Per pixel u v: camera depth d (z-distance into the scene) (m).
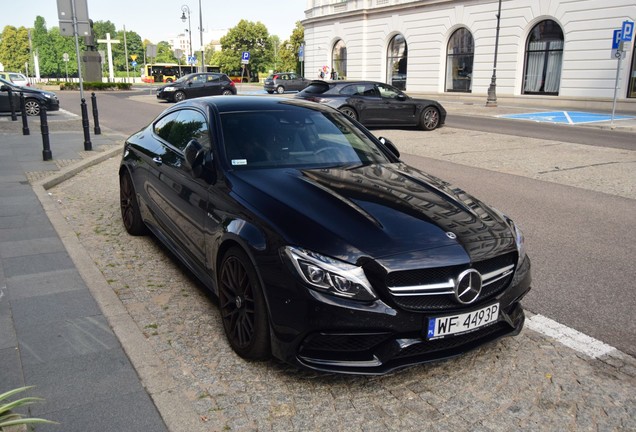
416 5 35.88
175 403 2.74
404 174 4.03
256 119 4.29
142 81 70.00
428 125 16.73
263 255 2.98
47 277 4.36
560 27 28.02
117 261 4.94
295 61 80.75
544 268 4.97
